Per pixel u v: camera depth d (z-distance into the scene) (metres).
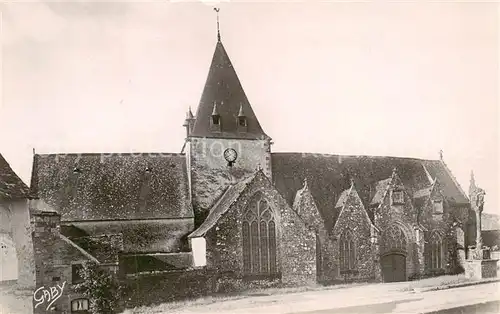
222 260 25.83
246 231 26.62
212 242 25.73
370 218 29.73
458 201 30.98
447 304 25.58
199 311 23.98
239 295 25.94
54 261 23.36
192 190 27.80
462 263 30.66
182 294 24.77
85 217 25.98
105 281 23.64
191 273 25.09
